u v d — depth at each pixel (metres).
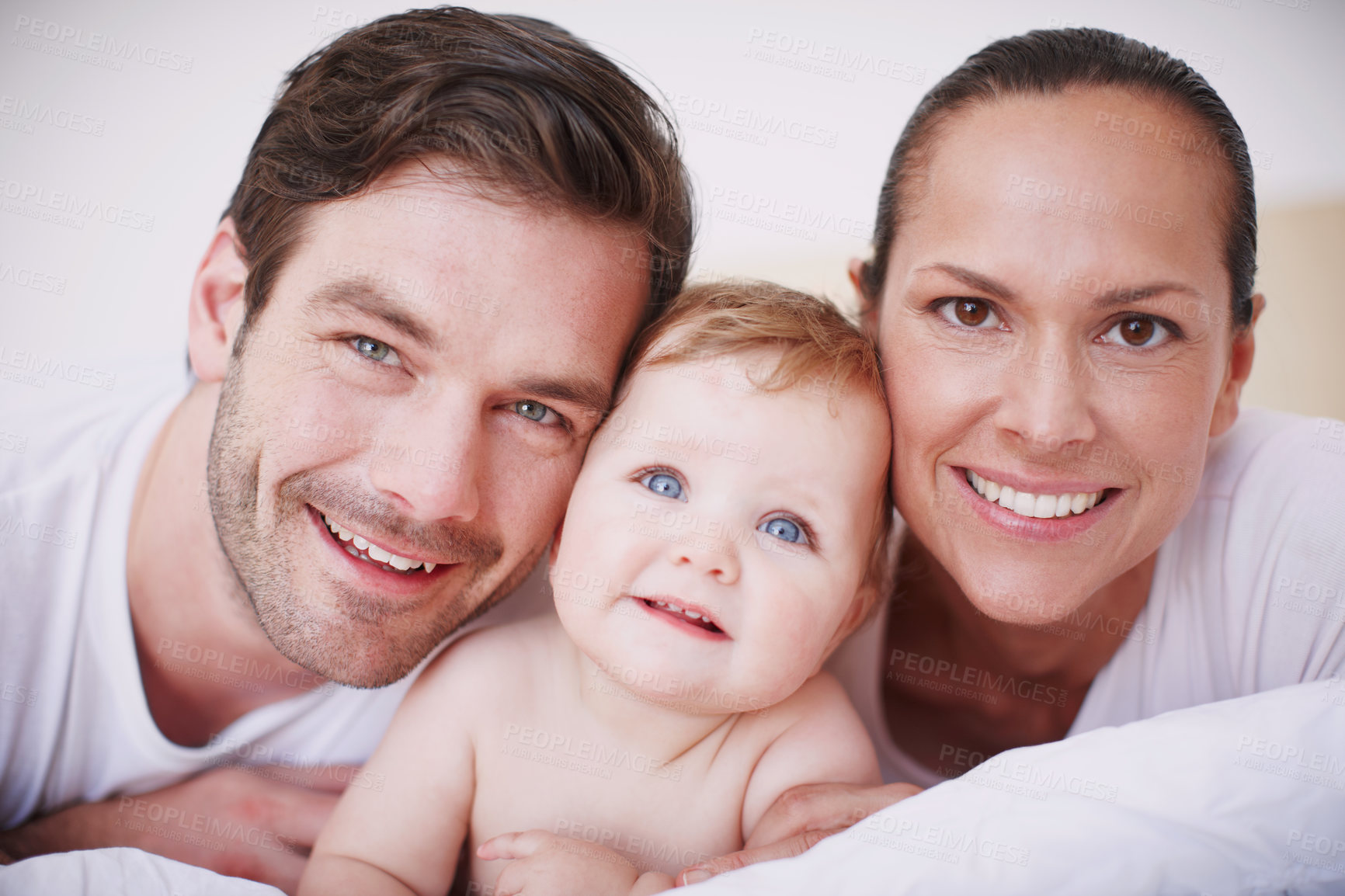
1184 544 1.34
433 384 1.08
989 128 1.08
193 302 1.29
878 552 1.27
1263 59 1.52
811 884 0.85
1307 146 1.64
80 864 0.96
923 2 1.57
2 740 1.23
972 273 1.07
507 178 1.04
